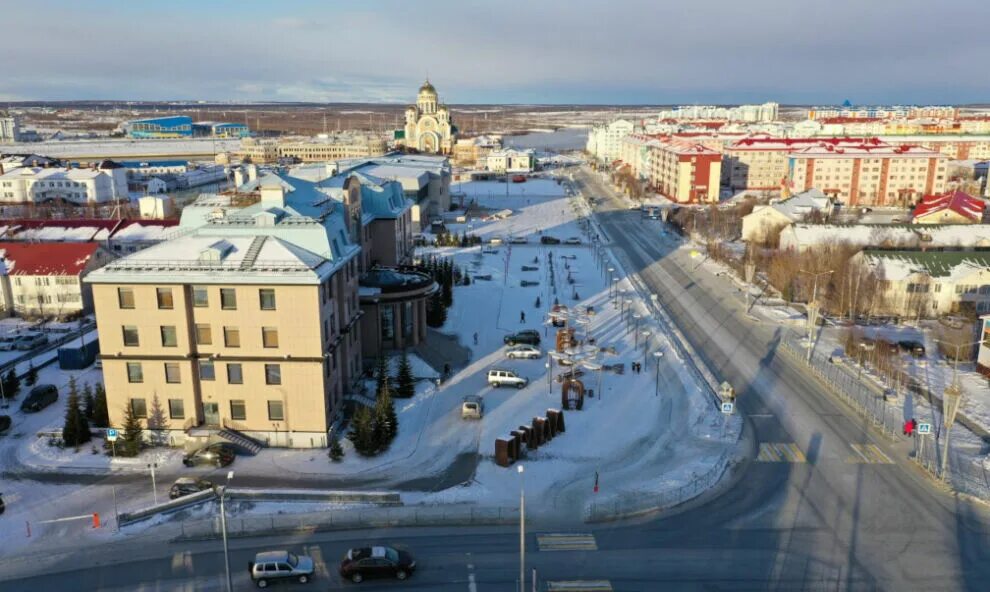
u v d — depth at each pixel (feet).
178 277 200.03
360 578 148.05
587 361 271.90
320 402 206.80
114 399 209.56
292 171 404.36
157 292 202.39
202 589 146.51
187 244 214.69
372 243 347.97
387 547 153.17
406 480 191.11
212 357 205.16
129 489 186.60
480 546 161.07
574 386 238.27
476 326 332.80
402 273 297.12
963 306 341.41
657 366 270.05
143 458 202.90
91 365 278.67
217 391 208.54
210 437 203.72
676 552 158.92
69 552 159.12
